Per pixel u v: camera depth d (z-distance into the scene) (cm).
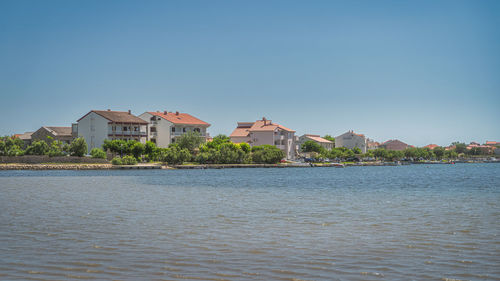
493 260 2058
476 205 4116
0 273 1836
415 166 19588
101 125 13638
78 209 3772
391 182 7756
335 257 2119
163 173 9950
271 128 17088
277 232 2739
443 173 11869
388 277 1812
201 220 3197
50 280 1755
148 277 1805
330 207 3981
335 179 8562
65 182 7025
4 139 11906
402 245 2369
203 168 12406
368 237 2584
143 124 14262
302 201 4491
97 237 2556
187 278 1795
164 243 2408
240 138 17688
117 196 4903
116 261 2033
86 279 1773
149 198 4712
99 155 12006
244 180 7912
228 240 2497
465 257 2112
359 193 5441
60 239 2495
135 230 2784
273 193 5400
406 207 3984
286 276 1823
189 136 13775
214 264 1994
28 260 2034
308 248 2302
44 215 3403
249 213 3572
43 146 11894
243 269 1919
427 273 1866
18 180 7438
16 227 2867
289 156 17862
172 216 3388
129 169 11200
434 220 3203
